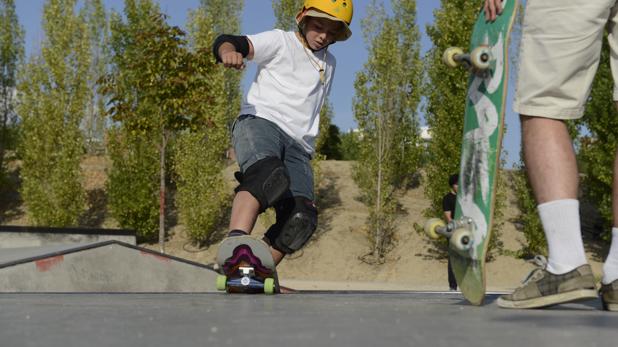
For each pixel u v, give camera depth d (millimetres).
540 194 1832
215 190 19562
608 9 1828
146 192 19812
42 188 20812
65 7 22500
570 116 1839
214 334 1072
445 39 18516
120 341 990
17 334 1079
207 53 16547
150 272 8055
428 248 18547
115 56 22938
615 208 1942
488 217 1793
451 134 17906
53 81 21297
